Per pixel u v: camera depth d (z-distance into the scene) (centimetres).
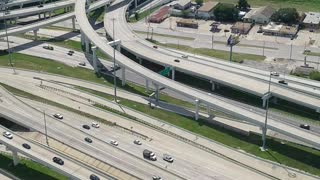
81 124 18188
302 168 16262
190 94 19700
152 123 18812
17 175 15662
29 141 16088
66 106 19788
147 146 16788
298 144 17700
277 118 18975
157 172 14800
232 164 15662
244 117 18138
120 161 15338
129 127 18125
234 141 17862
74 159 15000
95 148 16088
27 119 18000
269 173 15750
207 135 18212
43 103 19925
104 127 18062
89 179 14012
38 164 16250
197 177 15038
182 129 18362
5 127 17875
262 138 17825
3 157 16625
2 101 19362
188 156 16188
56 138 16725
